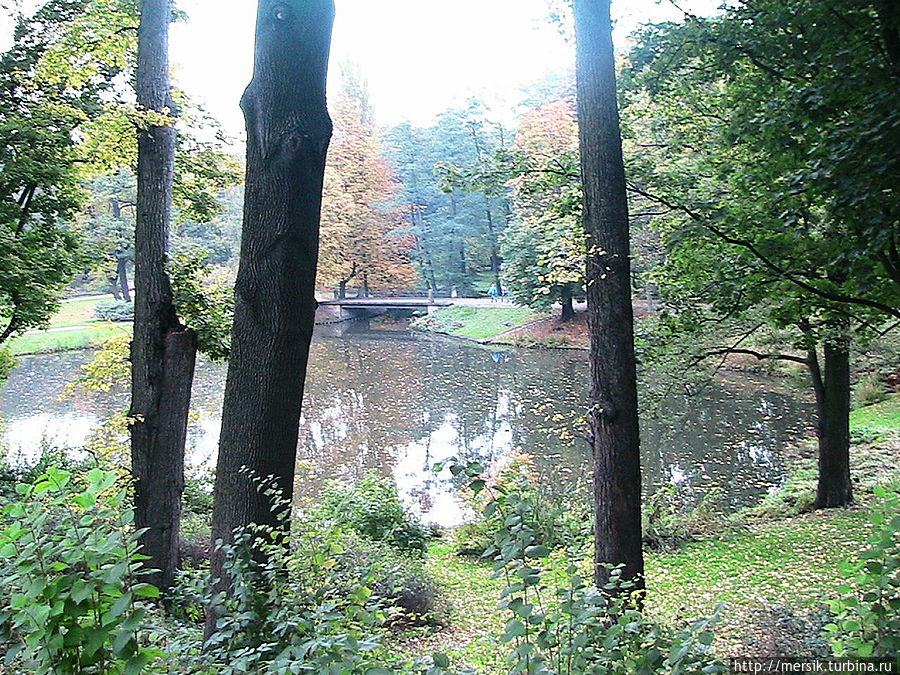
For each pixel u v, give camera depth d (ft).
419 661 8.75
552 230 31.58
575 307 125.08
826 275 24.36
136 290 29.14
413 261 159.53
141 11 29.81
